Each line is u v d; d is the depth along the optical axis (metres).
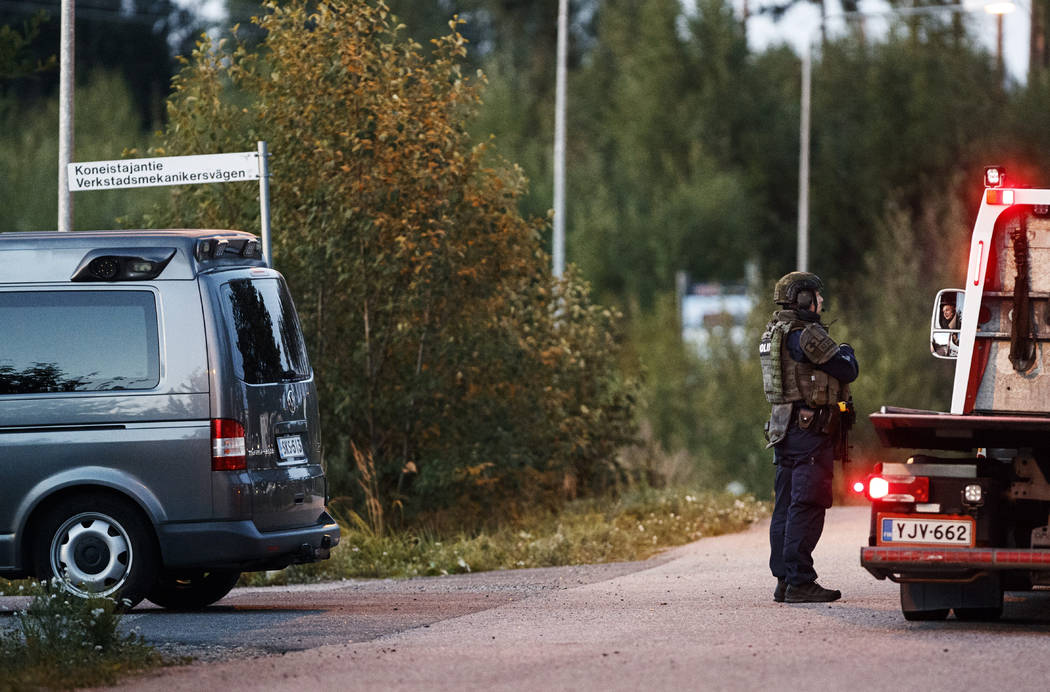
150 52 152.62
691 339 94.81
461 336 52.22
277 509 31.08
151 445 30.03
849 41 157.62
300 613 31.03
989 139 141.12
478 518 52.72
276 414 31.59
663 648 24.47
